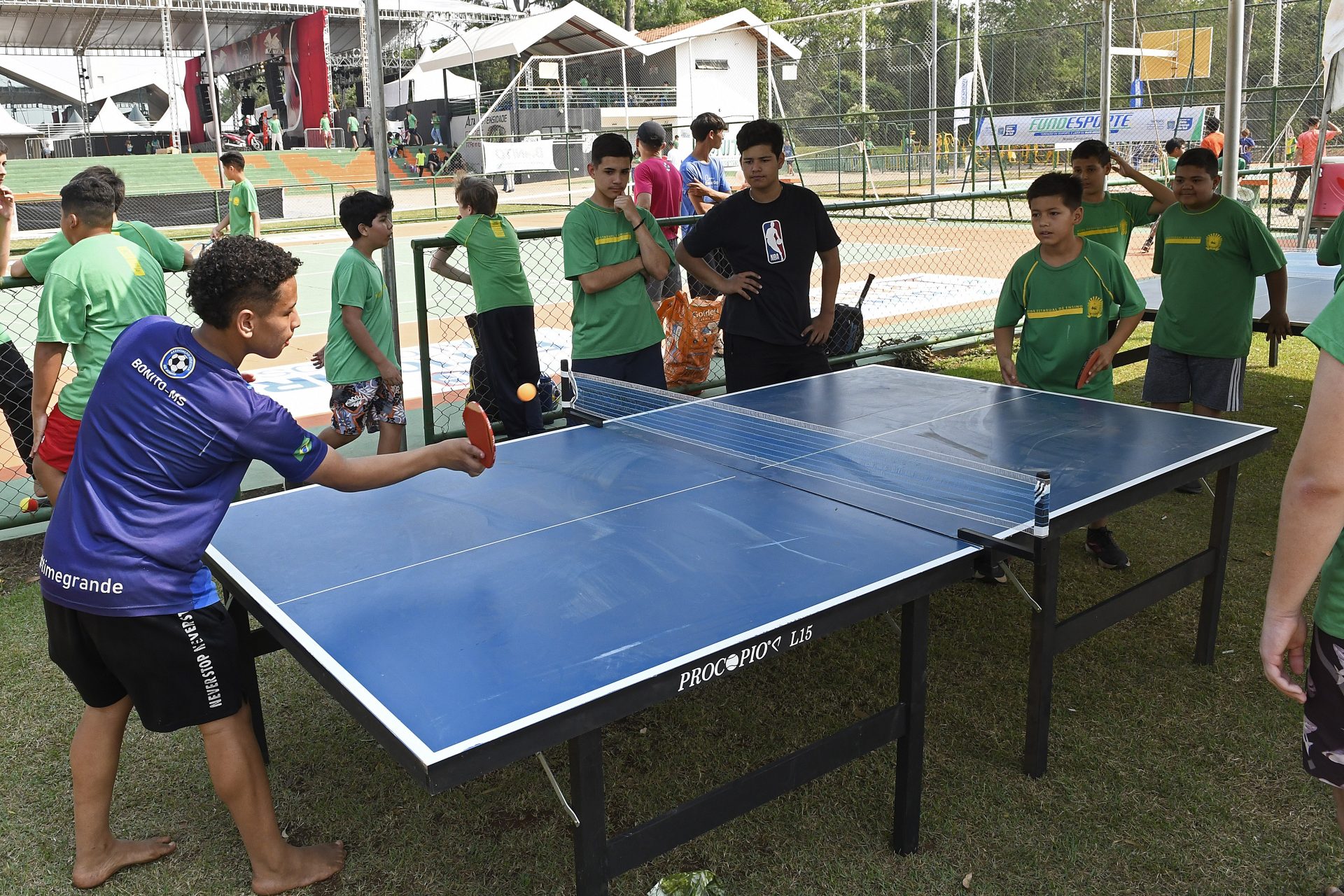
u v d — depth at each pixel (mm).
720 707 3340
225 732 2361
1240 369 4762
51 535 2258
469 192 5199
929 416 3732
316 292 12859
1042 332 4203
